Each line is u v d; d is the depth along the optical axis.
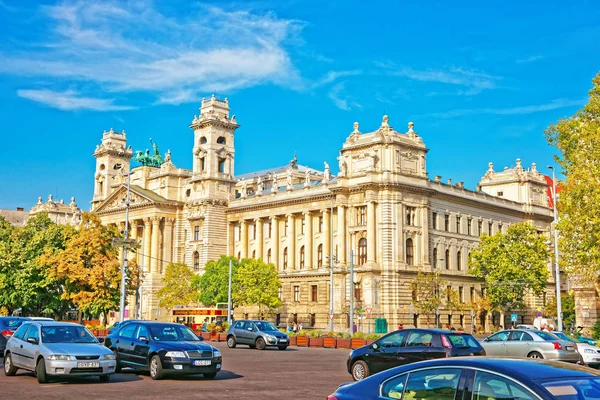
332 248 111.06
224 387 31.33
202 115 146.00
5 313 103.19
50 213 195.12
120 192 156.75
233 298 116.31
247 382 33.84
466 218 131.50
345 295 117.00
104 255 99.81
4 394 27.77
